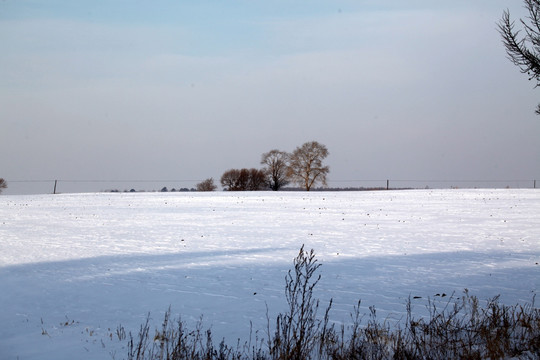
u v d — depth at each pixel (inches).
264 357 273.7
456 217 1306.6
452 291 485.4
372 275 576.7
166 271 610.2
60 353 308.8
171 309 424.5
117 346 319.6
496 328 308.3
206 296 472.1
